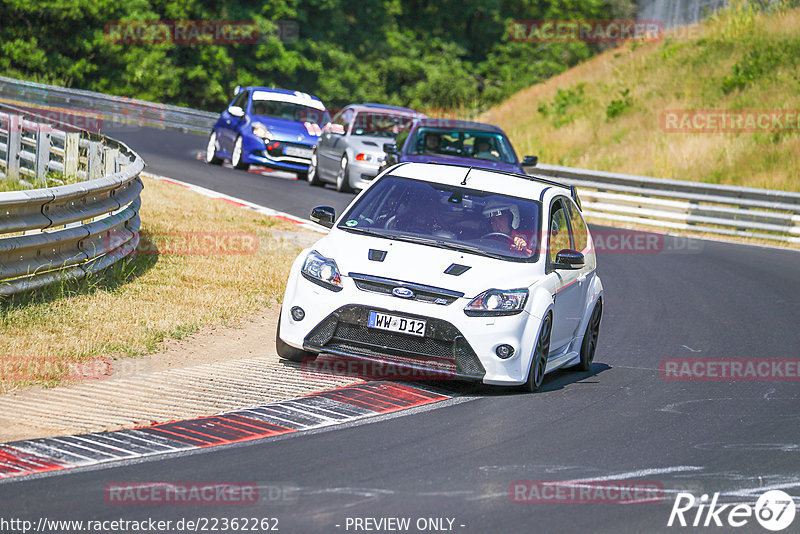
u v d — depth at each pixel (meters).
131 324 34.94
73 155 60.56
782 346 42.25
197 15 191.62
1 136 65.44
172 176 78.00
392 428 25.64
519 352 29.64
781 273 64.44
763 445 26.67
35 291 36.06
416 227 32.34
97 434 23.66
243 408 26.70
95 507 18.97
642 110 139.00
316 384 29.66
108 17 179.25
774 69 137.62
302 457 22.75
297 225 62.12
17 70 170.38
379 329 29.42
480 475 22.23
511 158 63.94
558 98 158.38
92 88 175.38
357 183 78.06
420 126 64.88
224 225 58.47
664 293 54.44
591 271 36.28
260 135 86.06
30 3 167.75
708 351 40.50
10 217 34.12
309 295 30.28
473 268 30.34
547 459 23.84
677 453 25.28
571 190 37.31
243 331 37.38
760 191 83.12
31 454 21.88
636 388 33.06
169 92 183.50
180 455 22.47
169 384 28.78
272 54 197.00
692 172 110.75
